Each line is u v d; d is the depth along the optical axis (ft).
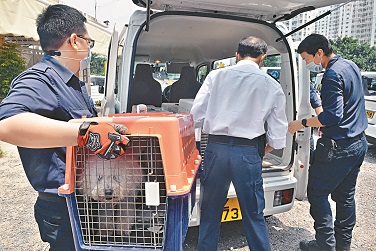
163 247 4.09
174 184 3.97
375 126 19.97
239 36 12.62
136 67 14.28
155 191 3.99
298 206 13.11
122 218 4.24
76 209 4.18
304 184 11.71
